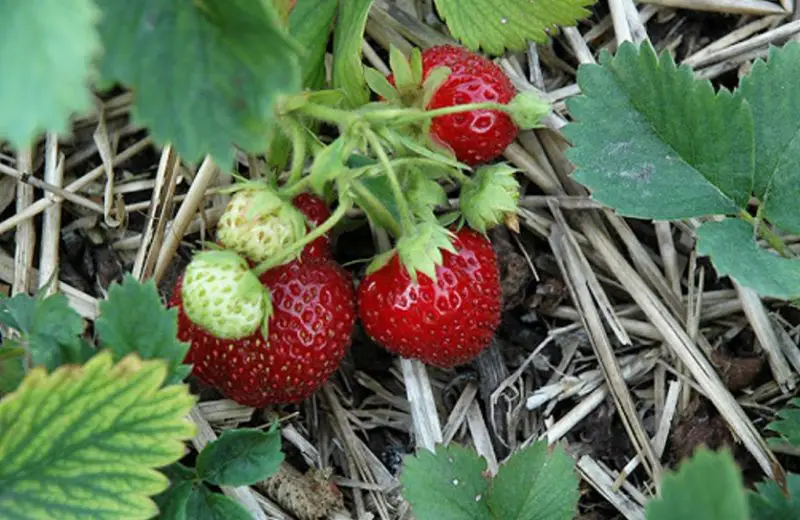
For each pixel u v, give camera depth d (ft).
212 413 1.20
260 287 1.05
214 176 1.27
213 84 0.79
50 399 0.88
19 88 0.73
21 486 0.90
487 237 1.20
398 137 1.09
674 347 1.24
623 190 1.11
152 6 0.78
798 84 1.10
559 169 1.32
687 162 1.11
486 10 1.21
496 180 1.14
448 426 1.24
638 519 1.20
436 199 1.14
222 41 0.78
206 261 1.04
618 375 1.24
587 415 1.24
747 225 1.09
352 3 1.15
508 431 1.24
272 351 1.12
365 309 1.16
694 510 0.82
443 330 1.14
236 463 1.02
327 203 1.19
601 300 1.27
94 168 1.30
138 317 0.96
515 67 1.34
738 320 1.27
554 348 1.27
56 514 0.91
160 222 1.23
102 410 0.90
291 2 1.01
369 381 1.25
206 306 1.03
